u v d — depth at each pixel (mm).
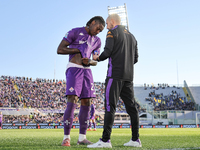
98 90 49719
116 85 3867
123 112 42094
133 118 4137
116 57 3910
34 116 36188
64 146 3916
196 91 55281
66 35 4500
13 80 43750
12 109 34969
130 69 4039
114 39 3916
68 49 4438
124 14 39625
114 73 3895
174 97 51844
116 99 3852
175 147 3938
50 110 37906
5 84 41875
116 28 4020
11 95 39812
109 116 3766
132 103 4117
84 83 4562
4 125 24719
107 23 4246
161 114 41531
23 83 44094
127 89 4051
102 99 47094
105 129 3744
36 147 3629
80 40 4555
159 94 52906
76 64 4484
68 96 4406
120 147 3799
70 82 4383
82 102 4660
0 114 23953
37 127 26594
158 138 6992
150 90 54500
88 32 4672
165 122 40531
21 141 5242
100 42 5016
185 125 33250
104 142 3721
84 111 4637
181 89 54875
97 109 42969
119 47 3930
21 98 39406
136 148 3621
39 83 45719
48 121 36938
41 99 41938
